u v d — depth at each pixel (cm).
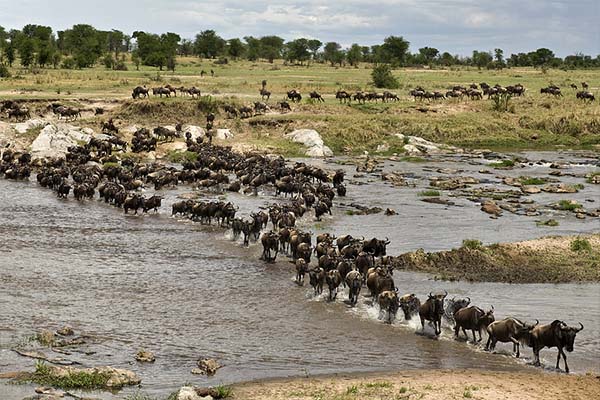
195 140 6688
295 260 3122
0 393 1723
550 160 6569
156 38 17125
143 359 2006
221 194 4803
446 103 8725
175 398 1711
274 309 2506
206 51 19512
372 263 2823
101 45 17262
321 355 2092
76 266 2992
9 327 2233
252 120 7294
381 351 2130
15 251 3198
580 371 2006
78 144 6328
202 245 3422
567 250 3222
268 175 5031
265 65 17475
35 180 5328
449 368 2011
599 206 4500
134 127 7019
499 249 3178
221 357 2061
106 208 4294
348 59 18362
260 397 1756
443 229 3806
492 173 5816
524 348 2194
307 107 8019
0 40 15512
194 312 2458
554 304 2588
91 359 2006
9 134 6419
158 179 4938
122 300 2566
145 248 3338
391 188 5103
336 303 2586
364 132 7219
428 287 2781
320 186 4616
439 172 5869
